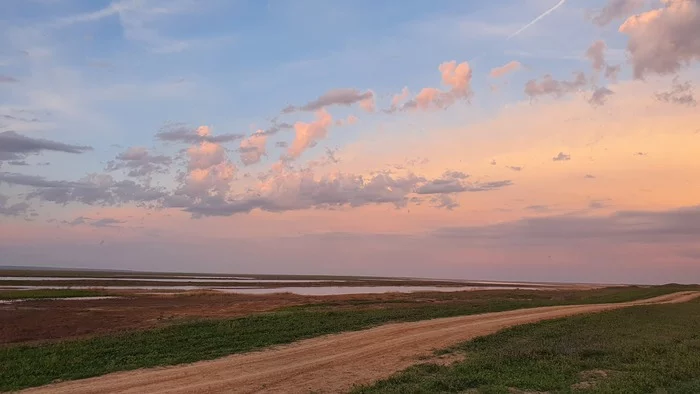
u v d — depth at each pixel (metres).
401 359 19.83
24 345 22.33
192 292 69.62
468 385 15.42
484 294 73.44
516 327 27.77
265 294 69.38
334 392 14.89
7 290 67.81
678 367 17.33
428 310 36.66
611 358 19.22
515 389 15.02
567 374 16.77
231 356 20.36
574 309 39.81
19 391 14.87
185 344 22.23
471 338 24.52
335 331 26.70
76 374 16.91
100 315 39.19
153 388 15.19
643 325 29.44
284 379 16.48
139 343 22.23
